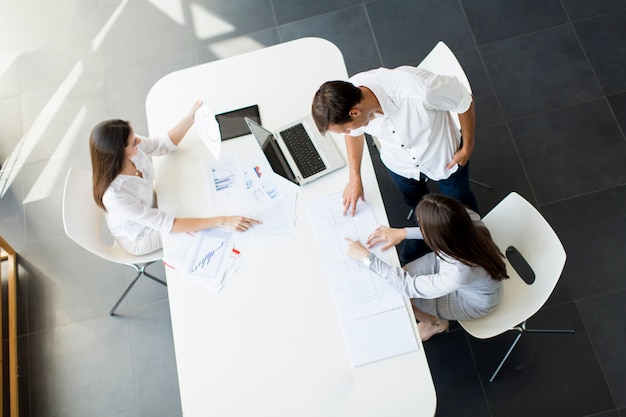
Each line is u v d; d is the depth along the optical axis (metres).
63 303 2.76
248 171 2.06
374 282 1.80
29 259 2.86
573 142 2.84
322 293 1.80
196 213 2.00
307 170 2.00
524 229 1.95
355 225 1.90
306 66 2.24
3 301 2.81
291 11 3.34
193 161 2.11
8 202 2.99
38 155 3.10
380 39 3.21
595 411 2.30
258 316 1.79
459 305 1.96
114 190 1.99
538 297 1.87
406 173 2.13
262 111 2.17
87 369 2.62
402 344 1.69
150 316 2.70
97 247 2.13
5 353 2.71
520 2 3.20
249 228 1.94
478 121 2.96
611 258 2.57
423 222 1.65
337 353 1.70
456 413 2.37
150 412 2.52
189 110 2.22
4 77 3.30
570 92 2.96
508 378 2.39
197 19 3.37
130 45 3.34
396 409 1.61
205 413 1.67
